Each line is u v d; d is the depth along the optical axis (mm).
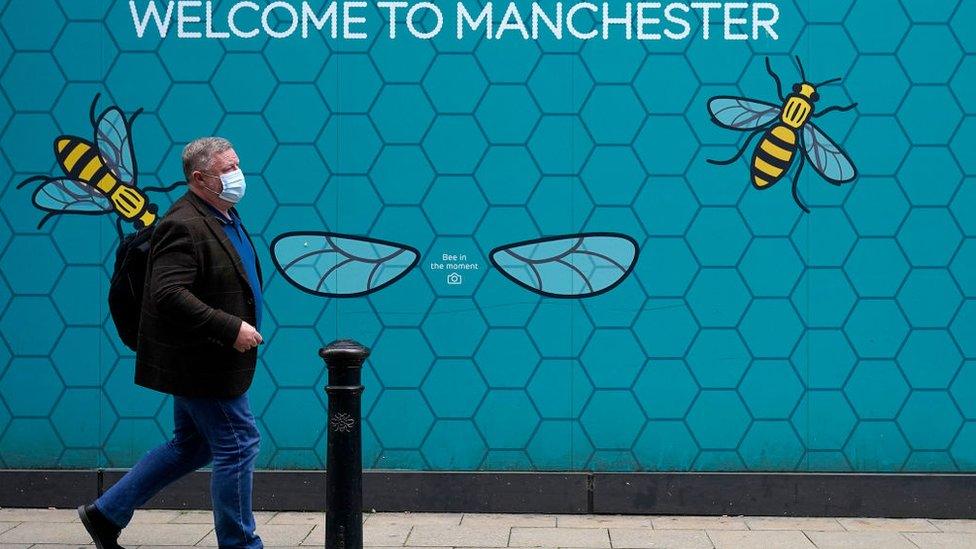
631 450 5191
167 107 5160
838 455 5160
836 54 5098
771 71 5113
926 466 5148
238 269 4000
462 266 5172
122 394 5230
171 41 5152
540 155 5148
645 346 5164
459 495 5207
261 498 5234
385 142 5164
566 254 5156
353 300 5191
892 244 5113
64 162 5176
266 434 5227
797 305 5133
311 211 5168
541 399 5191
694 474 5168
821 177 5113
